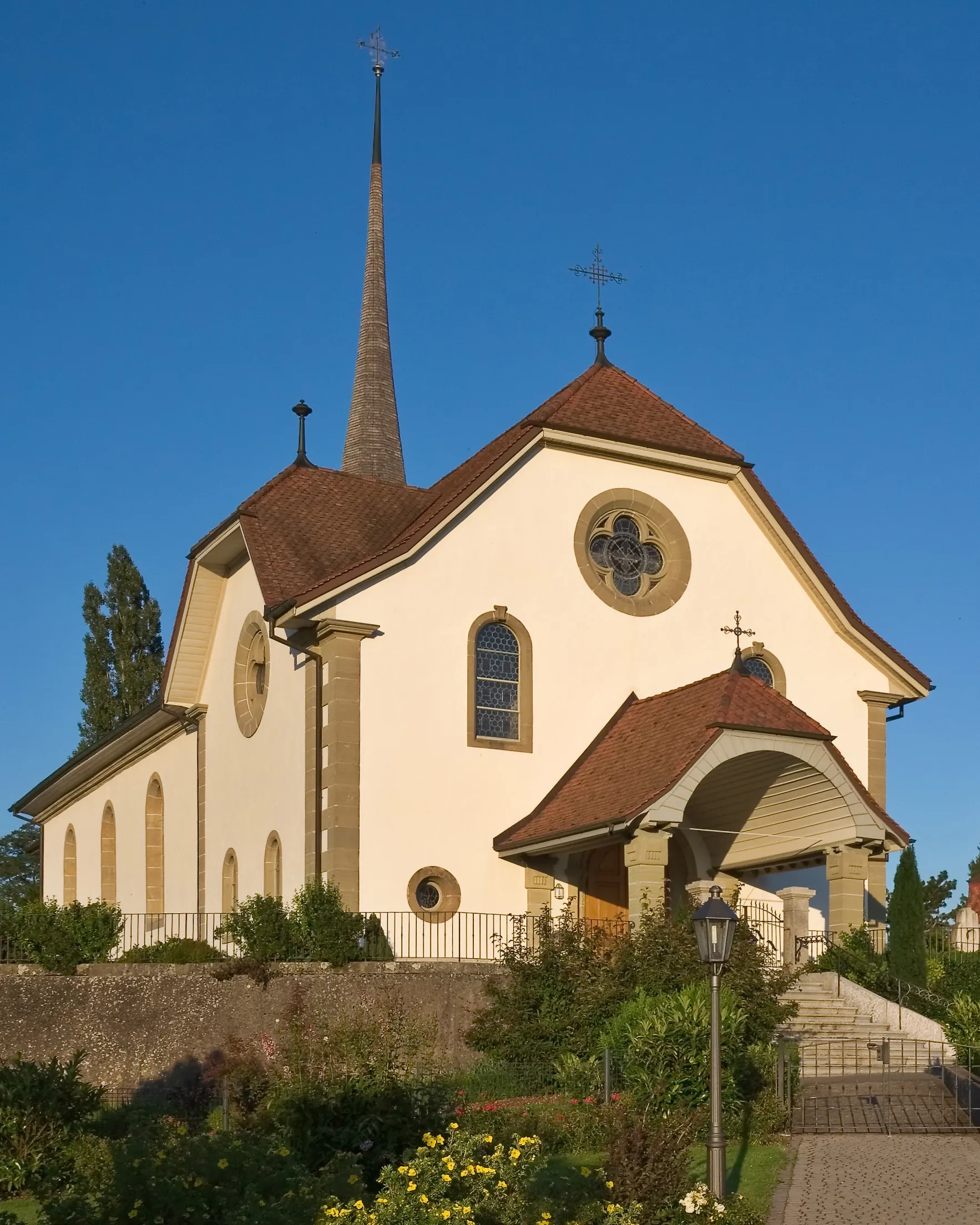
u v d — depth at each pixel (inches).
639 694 1149.7
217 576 1259.2
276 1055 780.0
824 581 1225.4
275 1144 607.8
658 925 880.3
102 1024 855.7
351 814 1025.5
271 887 1115.3
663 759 996.6
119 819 1551.4
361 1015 888.9
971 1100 740.0
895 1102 767.7
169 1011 868.0
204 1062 861.8
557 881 1079.0
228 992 879.1
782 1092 739.4
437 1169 531.2
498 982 916.0
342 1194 538.0
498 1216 517.7
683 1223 542.9
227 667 1240.8
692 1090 719.7
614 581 1165.1
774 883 1147.9
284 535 1150.3
